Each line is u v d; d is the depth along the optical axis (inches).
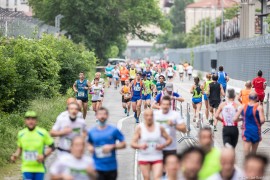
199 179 935.0
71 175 916.6
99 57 7214.6
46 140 1181.1
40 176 1176.2
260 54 4665.4
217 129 2386.8
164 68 6186.0
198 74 6594.5
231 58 6028.5
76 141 919.0
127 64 5748.0
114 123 2615.7
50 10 7017.7
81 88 2508.6
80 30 7052.2
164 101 1298.0
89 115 2874.0
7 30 3230.8
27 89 2541.8
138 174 1531.7
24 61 2568.9
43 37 3764.8
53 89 3100.4
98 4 6993.1
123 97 2903.5
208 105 2522.1
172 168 943.7
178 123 1298.0
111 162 1124.5
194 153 853.2
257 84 2652.6
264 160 786.2
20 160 1720.0
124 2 7244.1
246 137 1486.2
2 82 2287.2
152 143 1187.3
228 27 7687.0
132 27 7450.8
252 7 6648.6
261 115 1478.8
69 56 3644.2
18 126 2114.9
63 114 1251.2
